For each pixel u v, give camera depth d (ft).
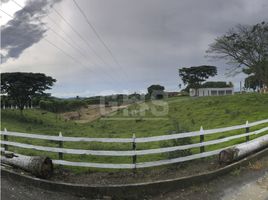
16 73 177.78
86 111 211.20
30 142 68.59
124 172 47.37
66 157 55.06
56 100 219.82
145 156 56.59
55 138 49.67
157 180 43.37
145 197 40.78
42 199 39.63
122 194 40.75
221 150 51.31
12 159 48.29
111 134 106.01
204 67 296.51
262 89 202.08
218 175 45.52
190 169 47.88
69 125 153.48
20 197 39.78
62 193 41.63
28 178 44.21
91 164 47.50
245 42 152.66
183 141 52.49
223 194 40.42
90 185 41.55
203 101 172.24
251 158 51.52
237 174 46.47
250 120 99.35
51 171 45.98
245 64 155.22
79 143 70.59
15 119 159.02
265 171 47.62
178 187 42.29
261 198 38.75
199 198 39.63
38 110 200.95
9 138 74.54
